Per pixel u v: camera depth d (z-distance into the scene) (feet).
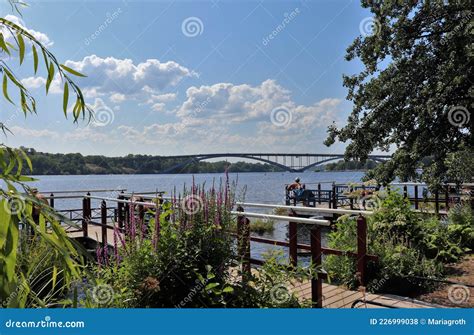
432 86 27.20
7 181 3.84
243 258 10.73
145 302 9.37
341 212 13.55
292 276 10.67
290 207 13.96
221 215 10.41
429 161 27.96
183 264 9.73
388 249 16.80
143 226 10.38
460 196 32.04
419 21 27.76
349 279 15.65
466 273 17.12
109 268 9.84
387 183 28.48
